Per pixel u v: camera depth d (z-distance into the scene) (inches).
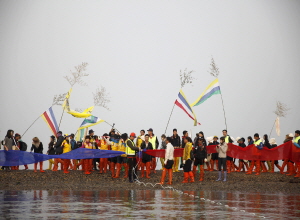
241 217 431.8
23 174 877.8
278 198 596.1
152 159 973.2
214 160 1011.3
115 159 893.2
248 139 1000.2
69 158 888.3
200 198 586.6
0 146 953.5
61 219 413.4
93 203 525.0
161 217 426.6
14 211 460.4
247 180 850.1
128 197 591.8
